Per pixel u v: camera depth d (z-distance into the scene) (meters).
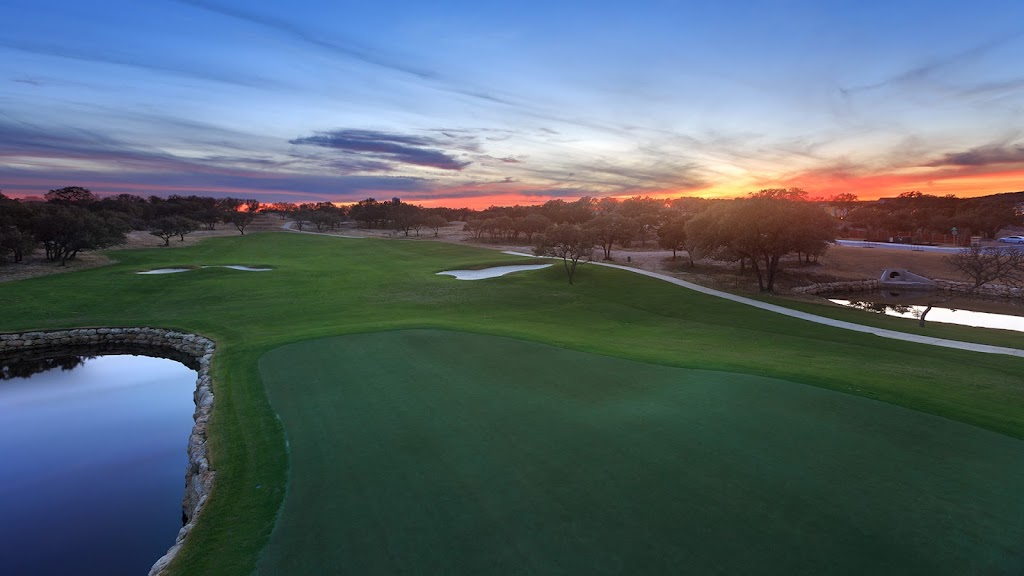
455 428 12.80
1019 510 8.58
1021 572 7.11
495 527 8.55
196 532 9.22
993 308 47.03
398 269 61.00
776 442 11.35
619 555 7.69
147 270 58.03
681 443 11.41
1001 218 101.25
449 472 10.56
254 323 31.55
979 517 8.39
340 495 9.92
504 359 19.31
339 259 74.75
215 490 10.71
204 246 95.75
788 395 14.41
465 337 23.05
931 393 14.69
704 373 16.94
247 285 47.56
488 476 10.30
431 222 139.62
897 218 115.56
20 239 60.12
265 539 8.68
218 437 13.62
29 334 30.36
